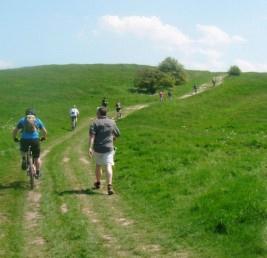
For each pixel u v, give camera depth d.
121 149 21.09
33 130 14.06
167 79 84.12
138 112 45.34
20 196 12.88
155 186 12.92
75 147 25.64
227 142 21.33
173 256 7.95
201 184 12.55
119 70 107.44
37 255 8.20
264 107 48.06
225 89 69.81
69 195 12.84
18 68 109.50
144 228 9.56
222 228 8.81
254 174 12.95
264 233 8.33
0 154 21.12
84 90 79.06
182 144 20.81
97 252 8.24
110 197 12.58
